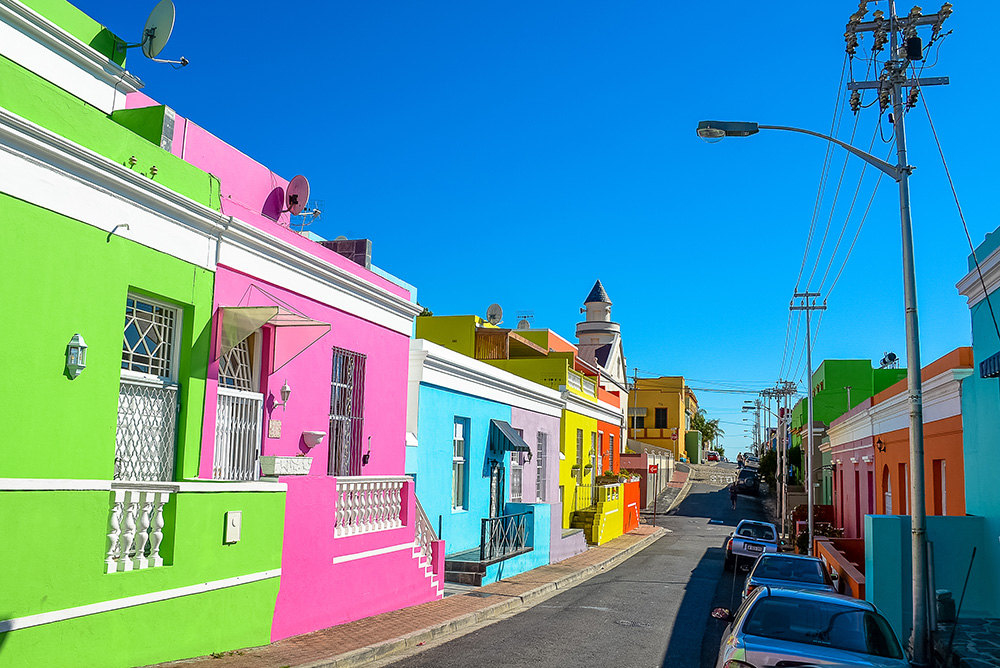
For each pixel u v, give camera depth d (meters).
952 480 16.06
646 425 82.75
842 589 17.14
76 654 7.50
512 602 15.79
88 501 7.71
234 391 10.59
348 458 13.60
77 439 7.82
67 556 7.47
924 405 17.97
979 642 11.68
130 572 8.13
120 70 9.34
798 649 7.33
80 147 7.81
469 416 20.69
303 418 12.05
